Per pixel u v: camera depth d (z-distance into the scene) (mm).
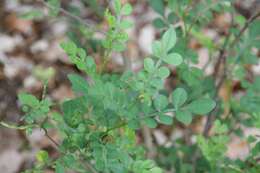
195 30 927
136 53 1930
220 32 1864
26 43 2035
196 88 907
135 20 2057
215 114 1006
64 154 634
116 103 615
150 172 607
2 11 2123
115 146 610
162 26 920
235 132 992
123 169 593
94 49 1014
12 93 1830
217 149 800
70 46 644
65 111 634
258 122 823
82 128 620
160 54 620
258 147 807
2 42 2027
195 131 1430
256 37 938
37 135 1702
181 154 1109
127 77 665
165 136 1594
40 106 638
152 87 625
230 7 940
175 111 612
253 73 1784
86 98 624
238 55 945
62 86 1855
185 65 857
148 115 618
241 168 823
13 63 1944
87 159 646
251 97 904
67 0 1933
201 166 998
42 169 682
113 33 672
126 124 629
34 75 1891
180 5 894
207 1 910
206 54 1906
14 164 1661
